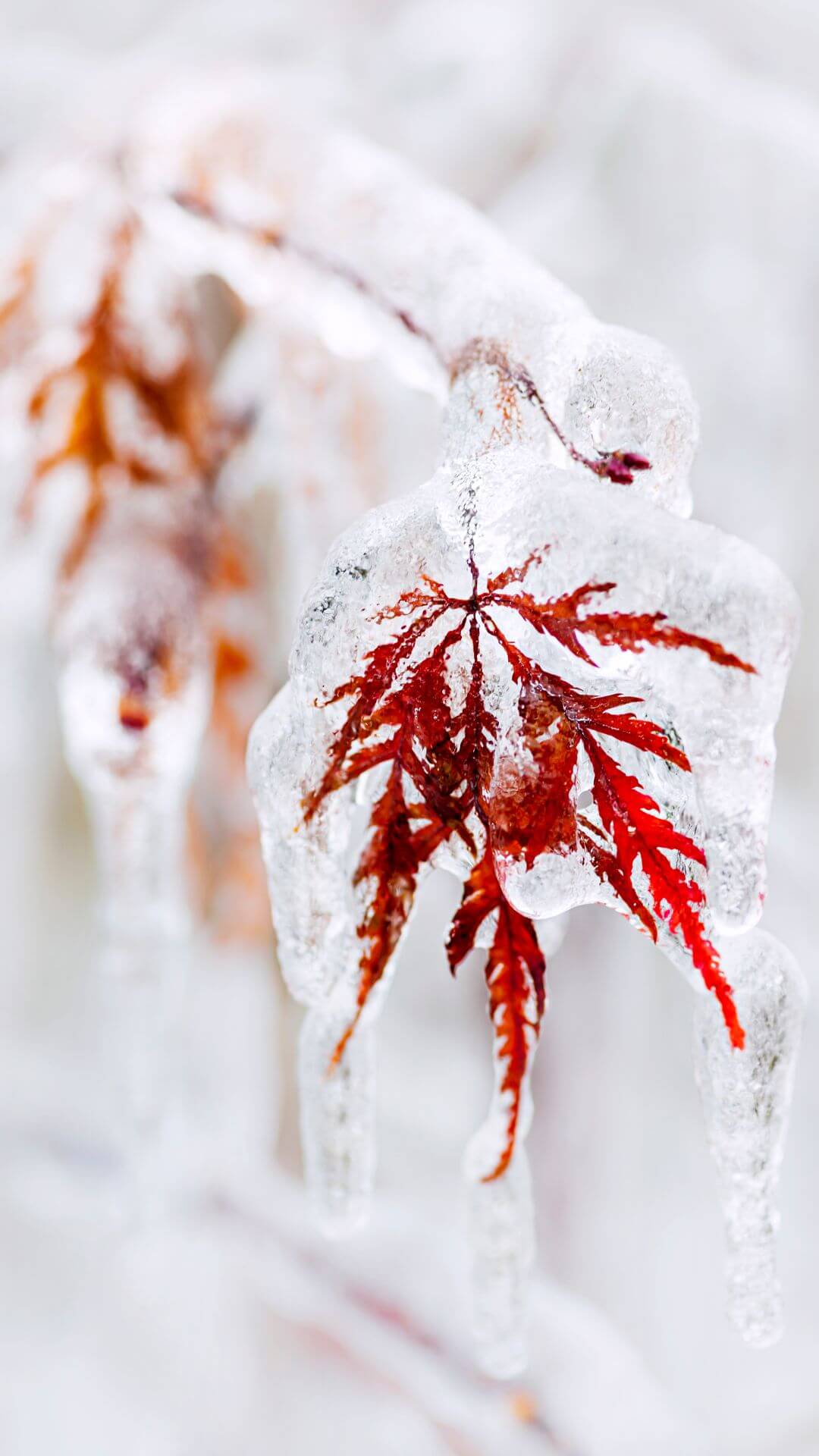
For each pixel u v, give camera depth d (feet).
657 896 1.33
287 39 2.80
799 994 1.36
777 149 2.75
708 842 1.30
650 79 2.82
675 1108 3.37
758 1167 1.37
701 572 1.29
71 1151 3.05
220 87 1.87
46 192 2.01
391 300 1.55
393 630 1.35
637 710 1.32
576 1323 2.57
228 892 2.90
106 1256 3.64
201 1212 2.85
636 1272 3.39
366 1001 1.38
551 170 2.91
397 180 1.62
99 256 2.06
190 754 2.07
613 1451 2.30
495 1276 1.46
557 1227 3.36
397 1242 2.73
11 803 4.06
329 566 1.36
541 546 1.32
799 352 2.77
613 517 1.31
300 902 1.39
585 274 2.79
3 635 3.47
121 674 1.90
